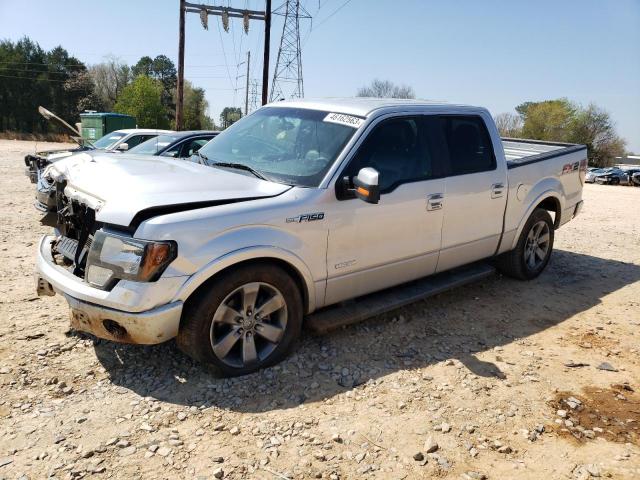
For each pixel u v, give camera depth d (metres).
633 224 10.55
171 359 3.70
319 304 3.88
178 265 3.12
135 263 3.06
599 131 73.00
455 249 4.71
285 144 4.20
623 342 4.39
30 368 3.50
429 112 4.54
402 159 4.23
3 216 8.40
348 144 3.91
